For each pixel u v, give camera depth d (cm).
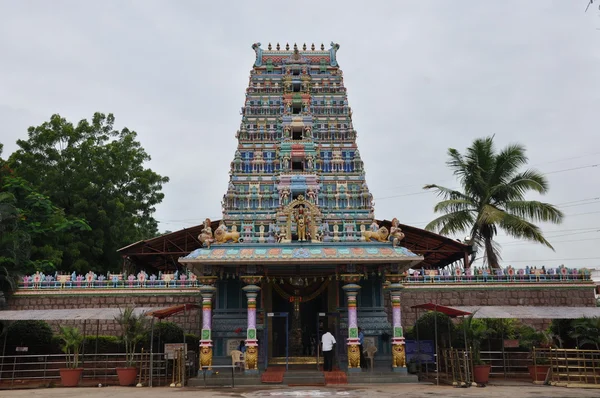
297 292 2502
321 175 3019
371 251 2316
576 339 2466
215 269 2364
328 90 3494
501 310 2391
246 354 2259
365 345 2570
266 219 2870
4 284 2956
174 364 2211
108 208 4588
